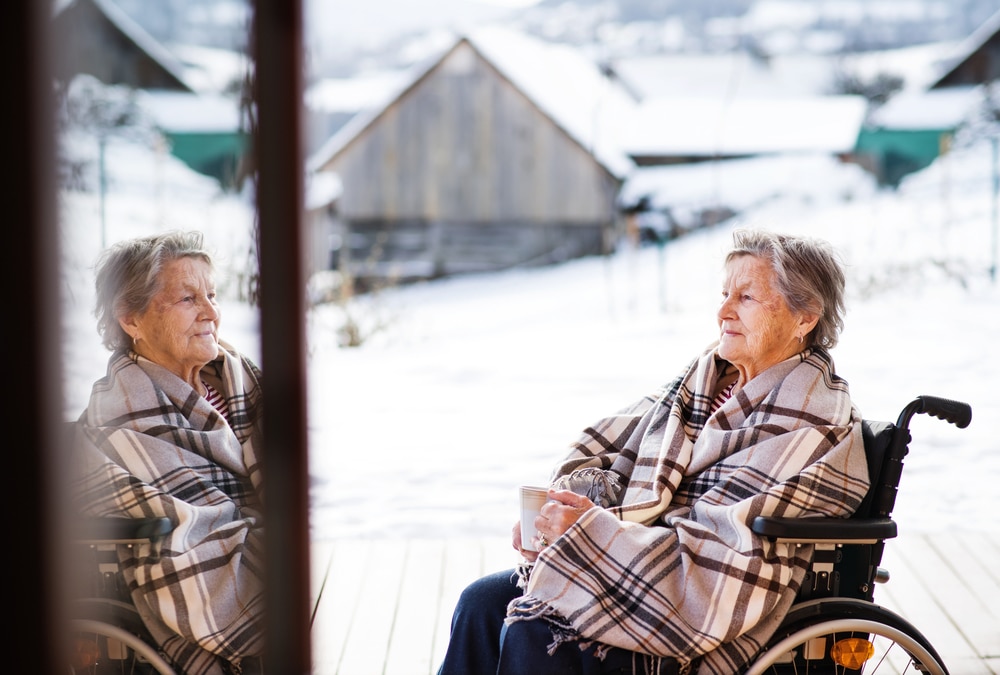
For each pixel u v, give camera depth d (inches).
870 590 73.4
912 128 751.1
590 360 348.5
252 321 50.3
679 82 873.5
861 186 747.4
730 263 80.7
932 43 1002.7
